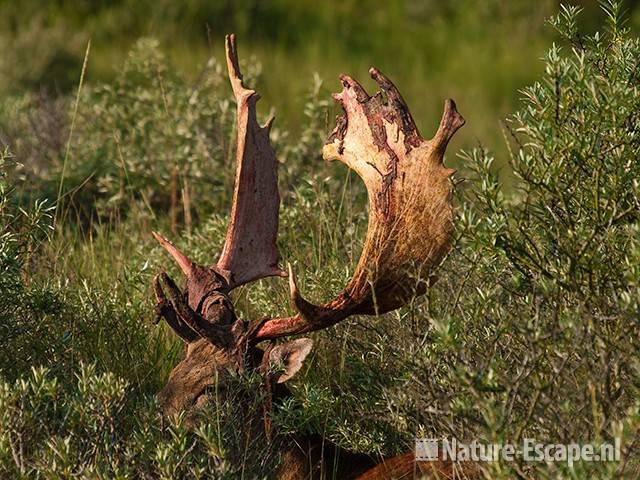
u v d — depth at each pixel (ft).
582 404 38.81
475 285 47.50
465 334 43.32
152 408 42.27
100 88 93.15
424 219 44.60
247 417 45.83
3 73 128.88
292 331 45.98
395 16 180.65
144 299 59.77
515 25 177.78
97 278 63.87
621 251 41.96
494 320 43.78
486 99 151.02
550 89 43.06
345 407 51.31
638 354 39.47
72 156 84.28
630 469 37.63
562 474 36.27
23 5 164.45
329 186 72.69
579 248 41.73
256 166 50.83
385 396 44.98
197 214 81.46
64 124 90.38
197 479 39.96
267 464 44.70
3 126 93.15
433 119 137.28
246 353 46.16
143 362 55.26
